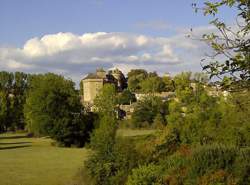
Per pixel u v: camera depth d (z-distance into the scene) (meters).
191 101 50.44
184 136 40.25
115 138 39.22
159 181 29.84
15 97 172.75
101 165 38.84
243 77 8.12
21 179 59.34
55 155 93.50
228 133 34.28
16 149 109.44
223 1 8.27
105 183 38.62
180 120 46.25
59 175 62.06
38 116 111.19
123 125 138.75
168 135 40.81
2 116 166.62
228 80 8.13
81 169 45.78
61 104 110.44
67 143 113.94
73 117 110.38
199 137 39.19
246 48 8.16
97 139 39.69
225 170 27.69
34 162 81.06
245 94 8.24
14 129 173.12
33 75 172.25
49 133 110.50
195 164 28.61
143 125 136.88
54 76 115.62
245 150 29.64
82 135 111.19
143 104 139.62
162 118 131.12
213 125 38.53
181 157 31.56
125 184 32.78
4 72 174.62
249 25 8.16
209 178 27.05
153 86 194.75
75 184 42.34
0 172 67.12
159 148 39.59
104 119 40.97
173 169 30.12
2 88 175.00
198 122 40.72
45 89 111.88
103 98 132.38
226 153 28.80
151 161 36.81
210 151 28.98
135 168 34.12
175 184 28.84
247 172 27.30
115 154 38.34
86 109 116.56
